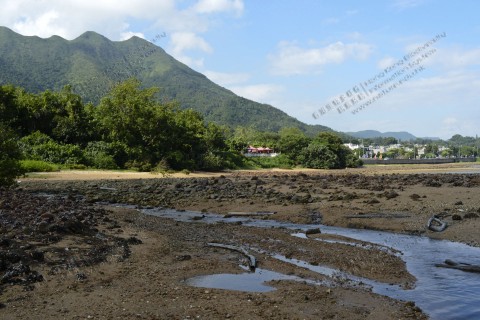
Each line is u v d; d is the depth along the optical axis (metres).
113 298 8.10
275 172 67.75
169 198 27.70
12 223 13.04
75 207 18.81
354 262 11.42
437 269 10.89
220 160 71.12
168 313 7.41
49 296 8.05
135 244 12.90
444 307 8.12
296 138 93.94
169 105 70.62
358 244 14.04
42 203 18.56
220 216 21.09
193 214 21.80
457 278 10.07
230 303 7.97
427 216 18.55
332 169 87.38
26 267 9.09
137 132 62.44
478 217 17.61
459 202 21.31
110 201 26.16
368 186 32.31
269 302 8.07
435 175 47.69
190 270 10.31
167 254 11.91
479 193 24.98
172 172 55.88
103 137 60.69
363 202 22.97
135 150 59.06
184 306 7.78
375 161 118.25
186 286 9.03
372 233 16.30
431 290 9.16
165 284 9.09
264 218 20.12
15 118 55.28
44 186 32.78
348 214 19.72
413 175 47.81
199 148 69.50
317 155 89.25
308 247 13.25
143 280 9.34
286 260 11.73
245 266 10.92
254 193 29.08
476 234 15.01
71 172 47.41
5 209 16.11
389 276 10.23
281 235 15.32
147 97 66.06
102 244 12.07
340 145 94.31
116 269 10.07
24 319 6.98
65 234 12.53
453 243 14.19
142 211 22.69
